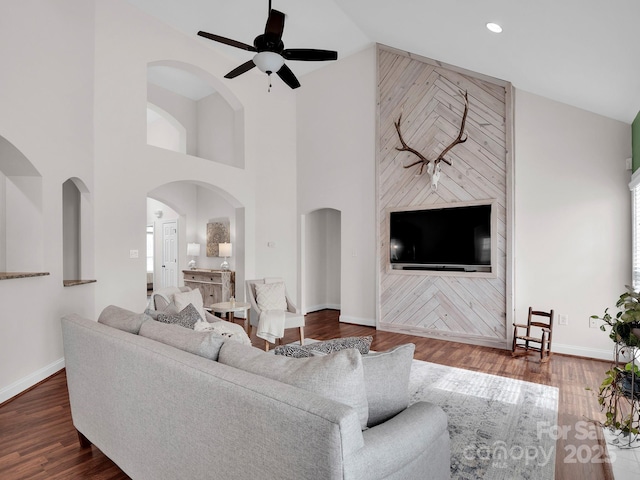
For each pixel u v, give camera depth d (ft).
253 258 20.27
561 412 9.08
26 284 10.46
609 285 13.10
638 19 6.95
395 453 3.87
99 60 13.82
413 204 17.19
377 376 4.83
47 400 9.66
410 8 12.07
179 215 25.67
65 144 12.09
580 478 6.44
